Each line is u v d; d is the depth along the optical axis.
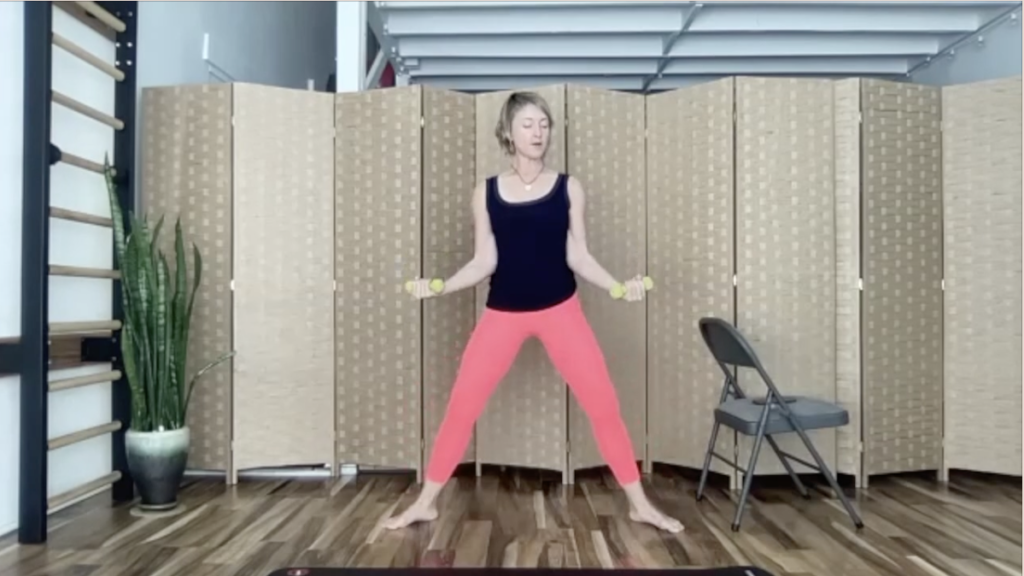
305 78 6.31
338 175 3.71
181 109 3.53
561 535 2.73
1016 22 4.20
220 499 3.24
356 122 3.68
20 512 2.63
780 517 2.99
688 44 5.24
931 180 3.64
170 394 3.07
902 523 2.91
